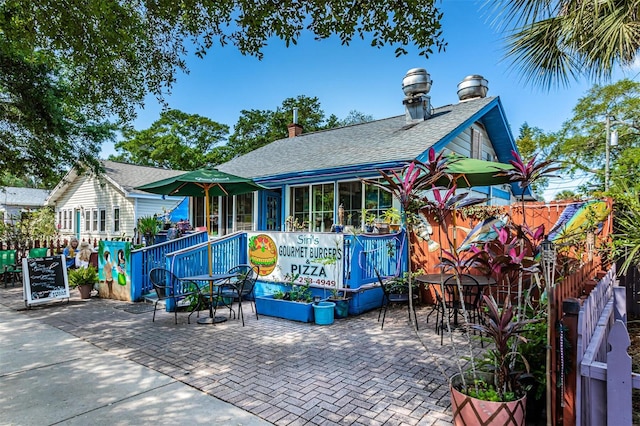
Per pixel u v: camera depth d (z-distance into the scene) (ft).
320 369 13.37
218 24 16.96
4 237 43.68
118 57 19.47
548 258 8.98
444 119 33.71
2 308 24.23
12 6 15.62
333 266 22.29
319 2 14.82
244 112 114.52
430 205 10.41
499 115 37.04
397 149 28.76
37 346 16.21
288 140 51.37
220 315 21.84
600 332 8.96
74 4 15.34
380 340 16.78
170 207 65.87
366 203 29.81
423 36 15.15
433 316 20.95
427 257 24.02
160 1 16.02
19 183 117.50
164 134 111.96
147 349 15.75
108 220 67.82
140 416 10.12
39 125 34.04
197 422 9.78
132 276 26.14
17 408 10.60
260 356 14.78
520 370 9.75
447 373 12.89
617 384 7.16
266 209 38.55
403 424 9.61
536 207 21.70
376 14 14.92
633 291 18.78
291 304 20.59
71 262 33.78
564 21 15.65
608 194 17.08
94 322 20.44
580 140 70.69
